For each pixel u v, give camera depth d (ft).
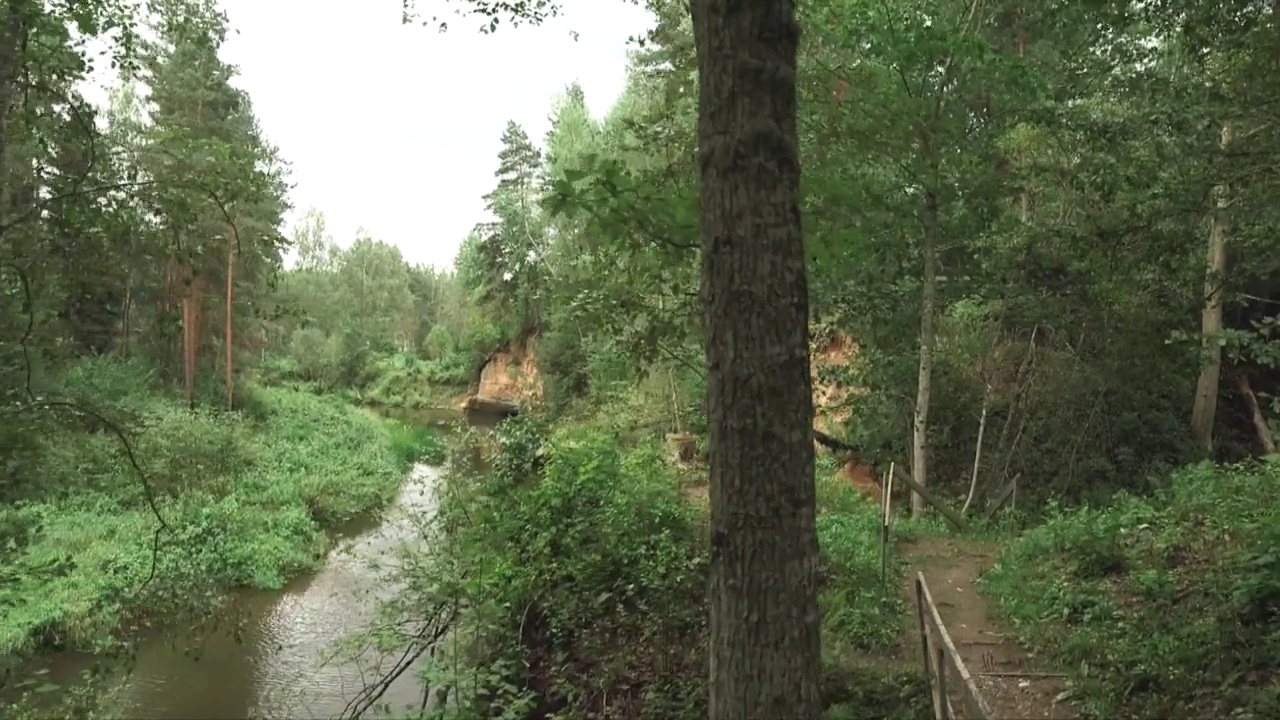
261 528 61.57
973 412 50.42
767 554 11.54
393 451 105.29
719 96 11.90
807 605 11.71
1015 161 43.37
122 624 44.16
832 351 60.39
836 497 46.98
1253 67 26.78
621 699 24.90
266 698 37.47
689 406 60.70
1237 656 17.24
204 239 25.14
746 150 11.73
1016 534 36.60
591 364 88.33
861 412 50.65
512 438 42.19
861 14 36.01
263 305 105.09
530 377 155.74
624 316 25.43
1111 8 28.86
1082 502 44.21
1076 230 32.01
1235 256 43.01
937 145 38.11
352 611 48.85
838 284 42.04
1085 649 19.98
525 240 148.36
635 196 18.63
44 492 24.56
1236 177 24.99
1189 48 28.43
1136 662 18.48
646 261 23.93
